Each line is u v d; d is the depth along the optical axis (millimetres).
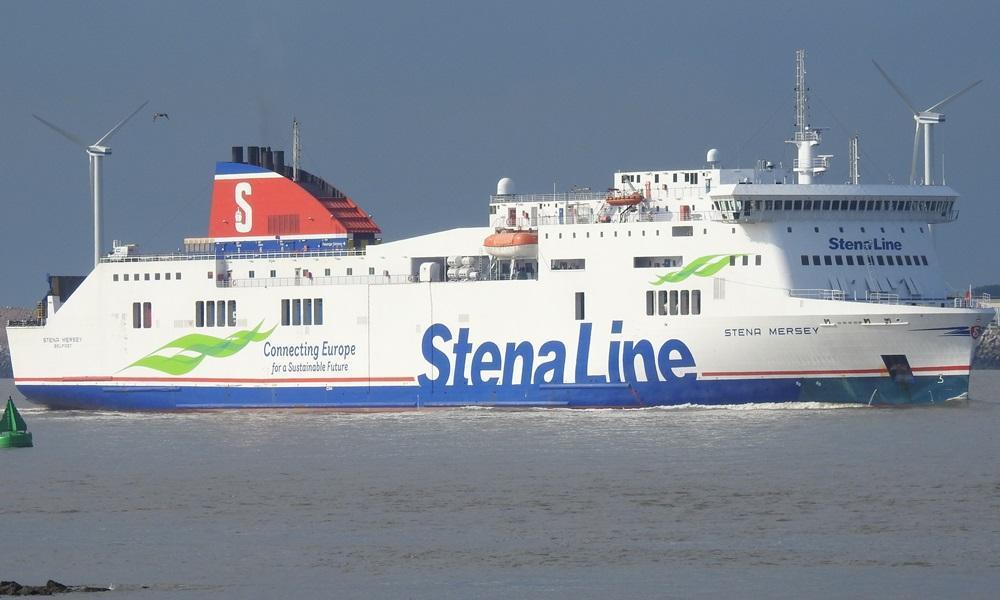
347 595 153500
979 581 154250
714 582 155875
